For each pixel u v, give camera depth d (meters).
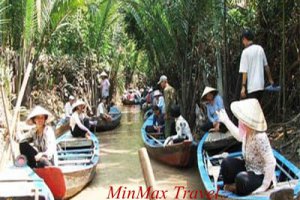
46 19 10.59
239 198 4.39
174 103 9.30
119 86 26.70
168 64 13.27
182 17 10.20
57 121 12.02
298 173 5.13
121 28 20.70
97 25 15.60
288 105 8.31
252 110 4.62
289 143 7.10
